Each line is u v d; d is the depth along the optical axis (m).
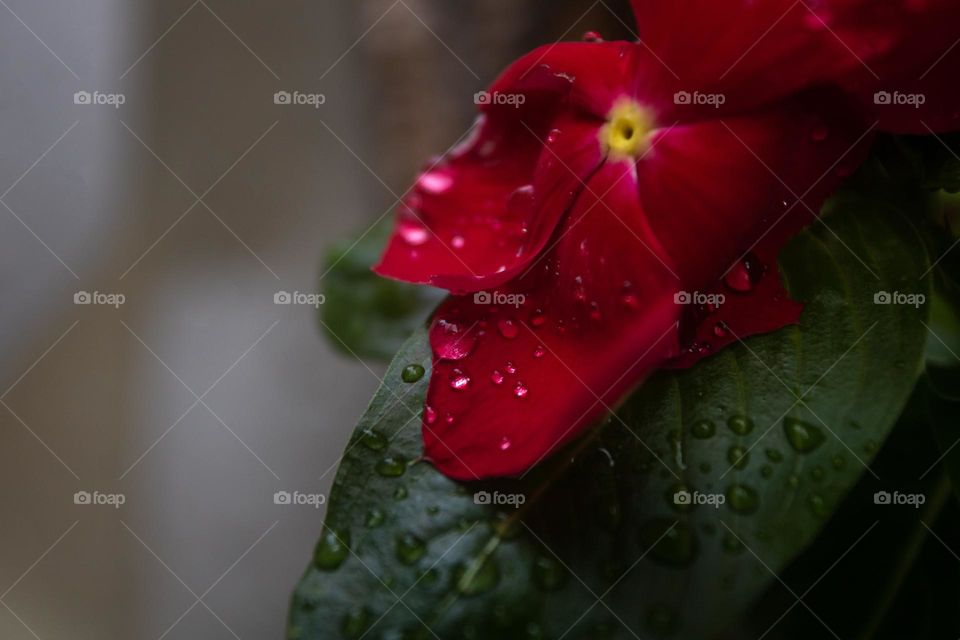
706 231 0.10
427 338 0.11
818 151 0.10
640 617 0.10
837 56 0.10
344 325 0.16
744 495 0.10
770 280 0.11
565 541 0.10
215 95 0.25
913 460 0.12
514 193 0.12
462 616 0.10
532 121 0.12
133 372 0.26
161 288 0.26
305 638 0.10
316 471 0.24
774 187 0.10
